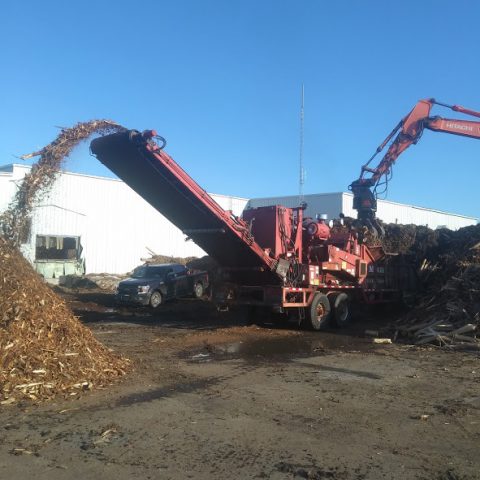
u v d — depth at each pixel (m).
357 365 9.49
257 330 14.25
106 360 8.32
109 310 18.72
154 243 30.89
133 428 5.71
